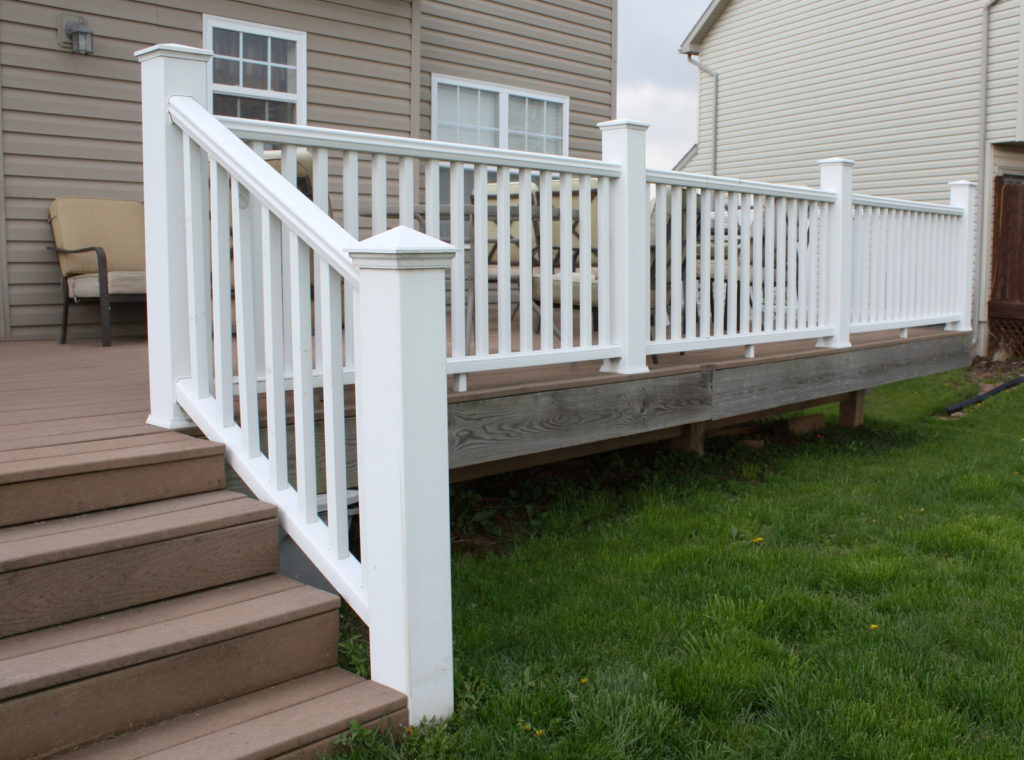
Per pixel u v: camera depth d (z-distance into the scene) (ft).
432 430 6.93
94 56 19.49
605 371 12.82
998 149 38.04
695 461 17.74
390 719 6.86
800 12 44.98
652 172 12.71
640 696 7.68
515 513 14.44
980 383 32.78
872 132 42.27
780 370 15.79
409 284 6.68
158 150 8.94
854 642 9.18
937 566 11.65
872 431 22.79
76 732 6.16
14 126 18.52
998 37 36.96
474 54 27.43
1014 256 37.37
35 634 6.71
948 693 8.04
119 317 20.22
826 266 17.08
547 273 11.41
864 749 7.03
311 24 22.86
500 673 8.18
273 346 8.05
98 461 7.80
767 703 7.89
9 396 11.26
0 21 18.17
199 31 20.98
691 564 11.55
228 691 6.93
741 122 48.52
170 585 7.48
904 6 40.47
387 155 9.64
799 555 11.96
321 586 9.45
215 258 8.45
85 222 18.63
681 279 14.89
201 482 8.54
